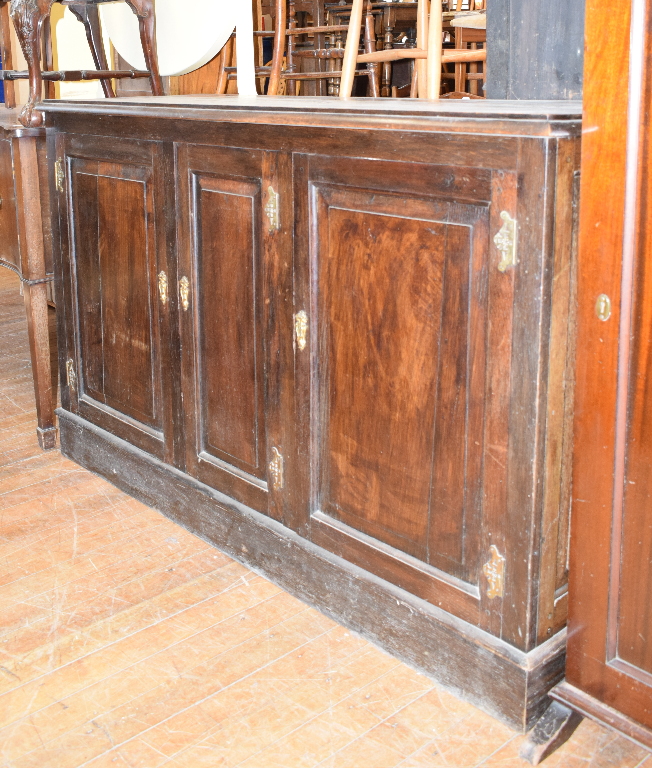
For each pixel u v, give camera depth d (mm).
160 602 2127
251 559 2256
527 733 1659
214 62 4188
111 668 1887
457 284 1586
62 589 2184
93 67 4762
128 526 2500
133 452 2615
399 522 1833
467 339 1593
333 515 2004
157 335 2428
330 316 1873
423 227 1624
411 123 1533
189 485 2414
